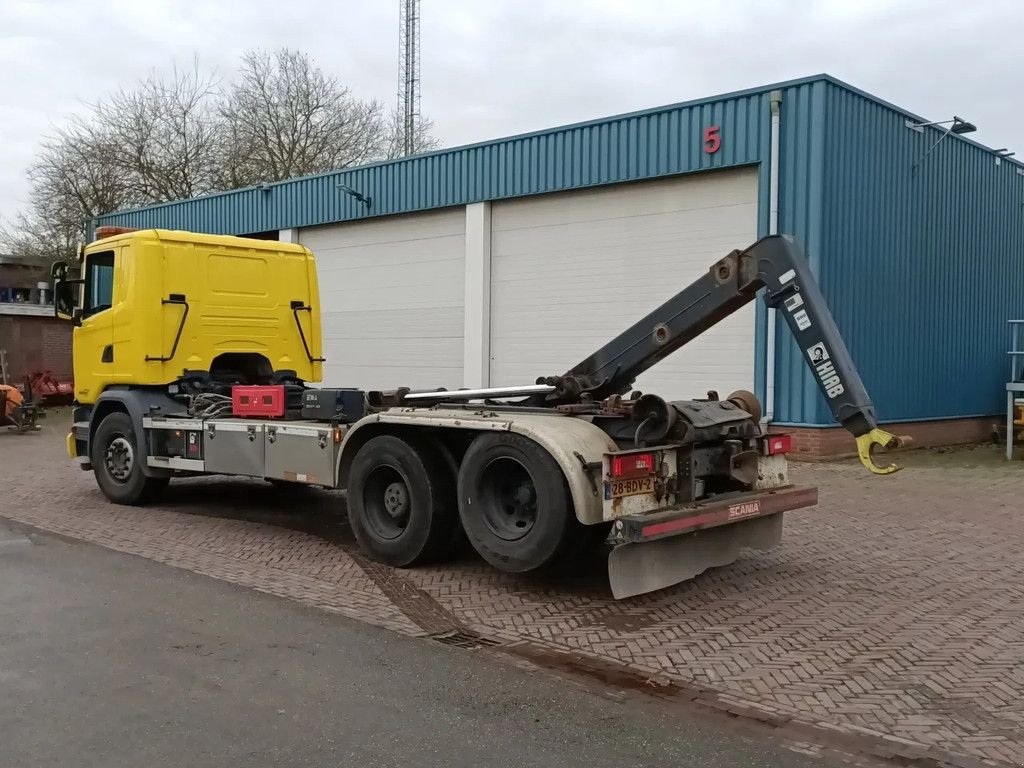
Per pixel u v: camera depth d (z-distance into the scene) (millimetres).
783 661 5207
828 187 13078
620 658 5238
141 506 10133
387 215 19281
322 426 8047
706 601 6414
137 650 5215
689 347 14500
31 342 27938
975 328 17000
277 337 10695
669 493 6348
